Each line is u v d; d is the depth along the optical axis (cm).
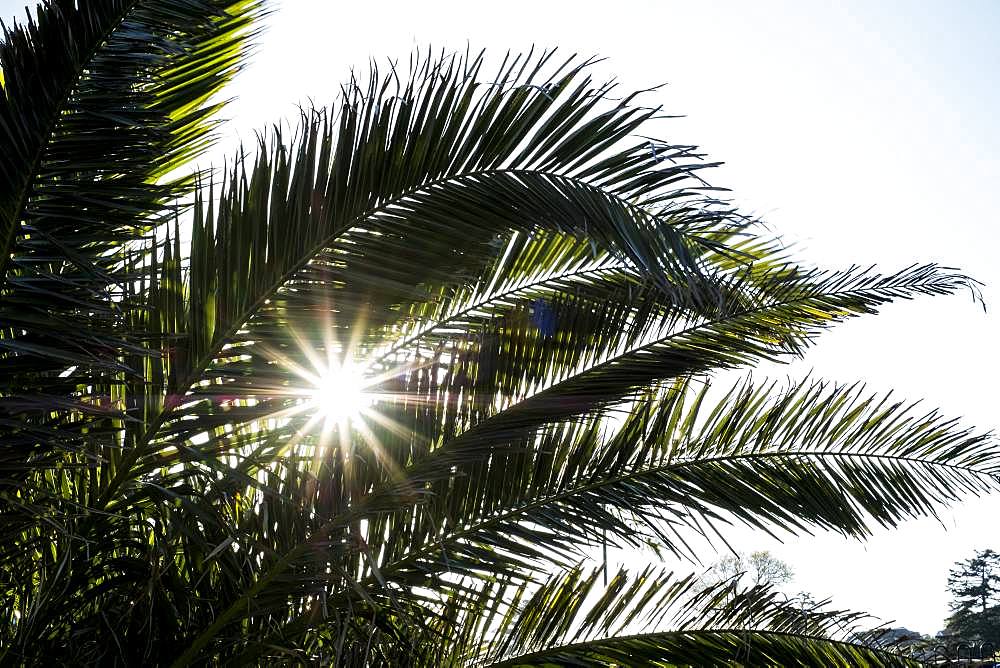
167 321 277
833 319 352
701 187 242
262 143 273
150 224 258
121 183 238
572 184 247
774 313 345
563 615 370
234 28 307
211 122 335
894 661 364
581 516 344
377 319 275
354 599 311
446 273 269
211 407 278
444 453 303
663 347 339
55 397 226
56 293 220
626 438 365
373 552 326
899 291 348
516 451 324
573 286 362
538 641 367
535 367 325
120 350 238
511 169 257
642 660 358
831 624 369
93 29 231
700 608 372
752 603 370
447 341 330
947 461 383
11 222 223
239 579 292
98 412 233
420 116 261
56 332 221
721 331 341
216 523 268
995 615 3034
